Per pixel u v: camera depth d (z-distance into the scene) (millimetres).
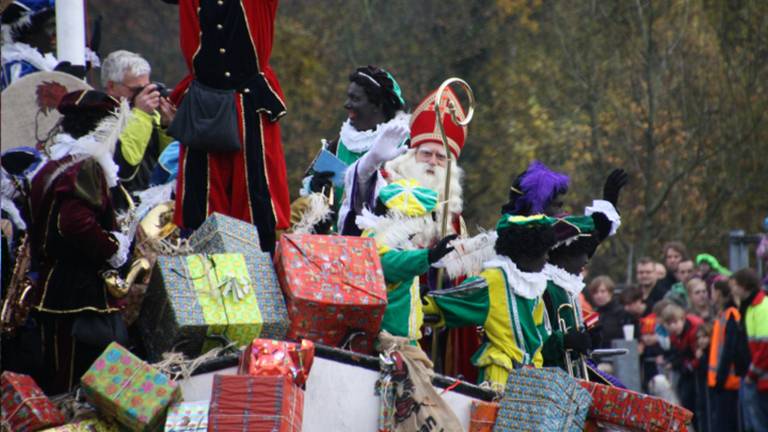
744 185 85562
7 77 29031
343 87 70562
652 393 46250
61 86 26859
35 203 21859
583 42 77750
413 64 71250
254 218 24891
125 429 20578
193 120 24594
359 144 27875
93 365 20203
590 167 78938
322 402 21688
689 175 85500
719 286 47500
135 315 23500
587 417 24203
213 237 22703
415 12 71812
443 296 24609
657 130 83312
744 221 86625
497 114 72750
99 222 21969
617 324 48312
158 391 19891
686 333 47781
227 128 24578
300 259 22203
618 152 81562
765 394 46125
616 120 80750
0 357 22141
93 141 21906
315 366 21688
